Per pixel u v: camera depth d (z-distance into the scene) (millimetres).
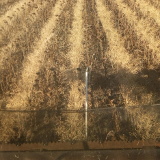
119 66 7816
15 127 5855
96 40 9188
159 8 11492
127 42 8969
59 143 5520
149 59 8000
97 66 7871
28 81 7375
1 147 5449
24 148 5434
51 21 10734
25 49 8891
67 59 8258
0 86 7227
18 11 11844
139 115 6047
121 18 10570
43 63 8117
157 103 6398
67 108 6383
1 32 10070
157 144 5414
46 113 6199
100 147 5410
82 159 5199
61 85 7164
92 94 6805
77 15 11148
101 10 11523
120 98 6633
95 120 5984
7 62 8258
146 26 9953
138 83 7117
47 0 12953
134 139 5535
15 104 6562
